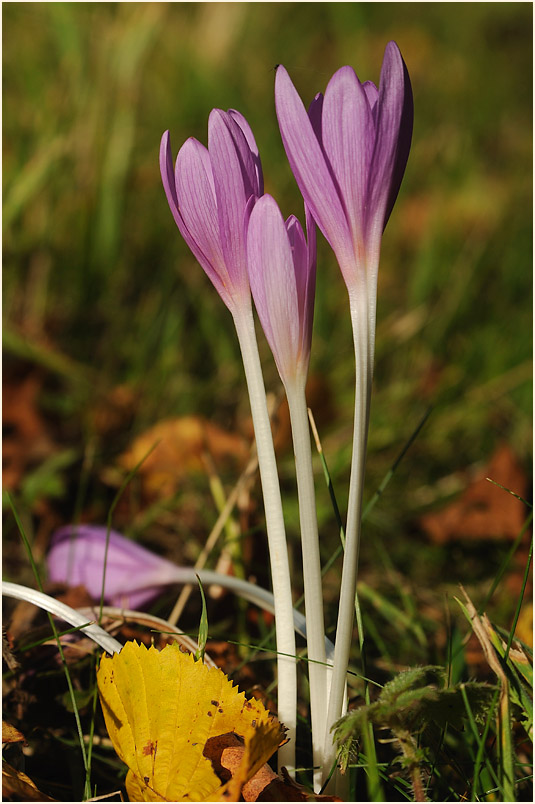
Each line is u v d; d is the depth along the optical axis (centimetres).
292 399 59
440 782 63
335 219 58
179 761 60
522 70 252
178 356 121
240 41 230
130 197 153
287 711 60
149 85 182
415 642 73
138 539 86
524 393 114
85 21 164
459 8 289
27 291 128
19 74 171
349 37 262
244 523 77
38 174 124
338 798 59
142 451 97
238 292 60
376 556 87
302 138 58
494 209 177
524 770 64
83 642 68
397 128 57
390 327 134
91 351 123
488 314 141
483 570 85
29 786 60
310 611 60
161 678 60
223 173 59
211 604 74
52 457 98
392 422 111
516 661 63
